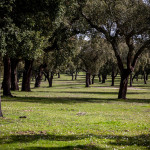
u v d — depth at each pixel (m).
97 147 8.66
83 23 33.12
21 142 9.06
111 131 11.94
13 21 18.80
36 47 22.48
